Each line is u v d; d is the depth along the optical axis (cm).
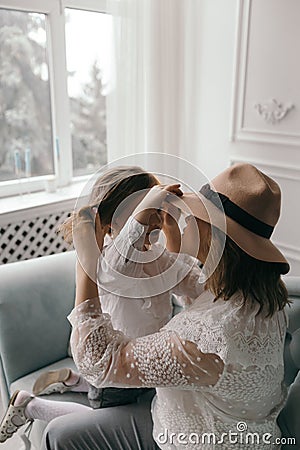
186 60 249
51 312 142
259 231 86
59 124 238
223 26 229
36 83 225
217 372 84
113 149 234
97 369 89
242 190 86
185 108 257
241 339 83
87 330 91
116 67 222
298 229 226
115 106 228
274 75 214
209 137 252
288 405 106
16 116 220
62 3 223
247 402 91
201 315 86
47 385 129
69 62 238
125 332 110
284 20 204
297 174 219
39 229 216
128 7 216
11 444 152
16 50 213
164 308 114
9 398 139
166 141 250
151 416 111
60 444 105
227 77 235
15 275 140
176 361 84
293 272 234
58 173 244
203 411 92
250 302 85
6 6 199
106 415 111
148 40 226
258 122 227
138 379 87
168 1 228
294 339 116
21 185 227
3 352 135
